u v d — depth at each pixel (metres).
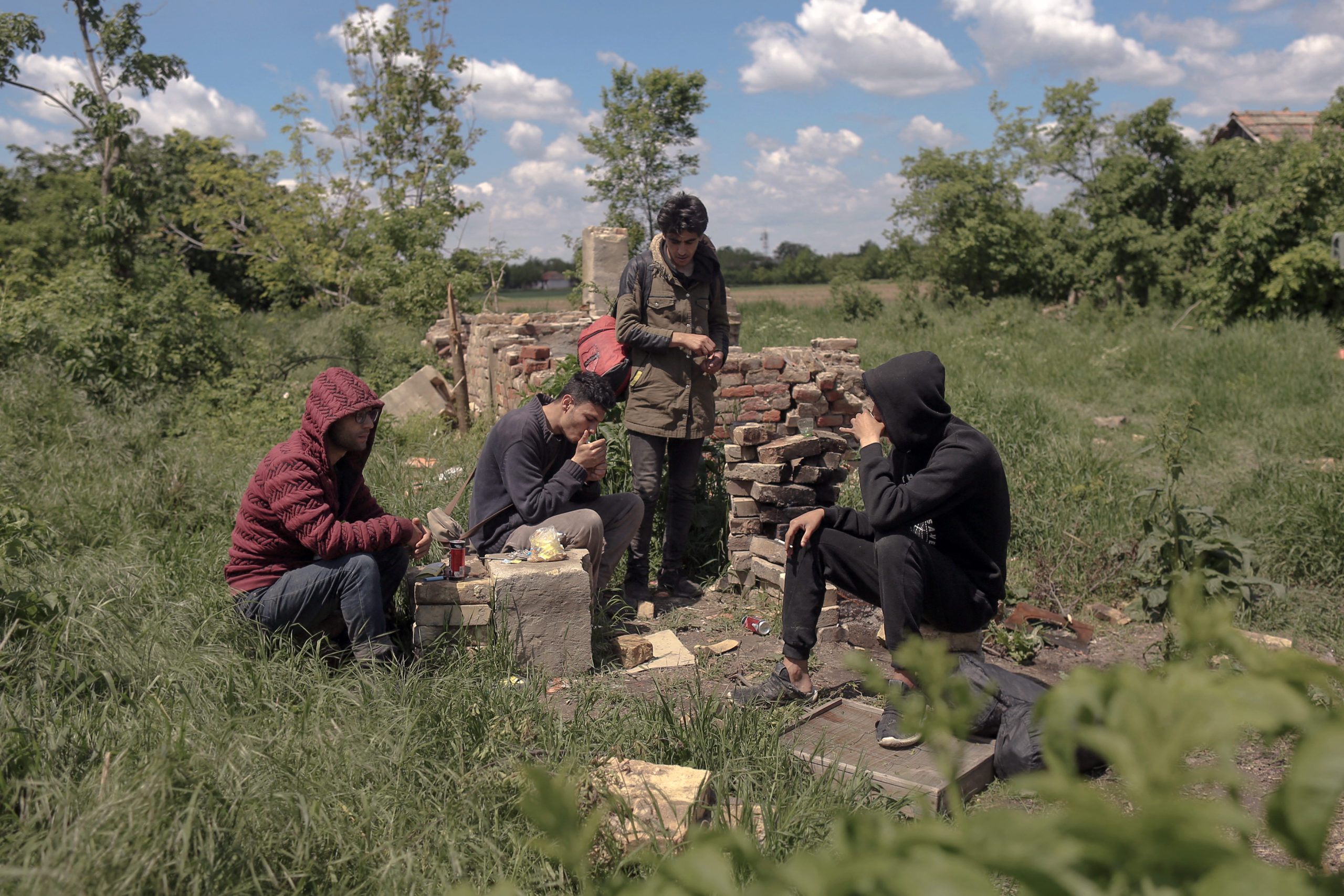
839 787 2.80
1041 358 13.09
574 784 2.37
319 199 24.72
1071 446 6.96
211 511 5.46
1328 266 14.27
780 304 25.58
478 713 3.00
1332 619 4.47
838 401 6.81
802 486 4.75
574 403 4.26
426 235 23.08
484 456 4.39
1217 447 7.86
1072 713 0.47
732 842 0.54
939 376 3.38
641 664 4.07
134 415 7.97
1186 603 0.52
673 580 5.06
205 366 10.42
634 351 4.98
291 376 11.25
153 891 1.94
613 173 25.11
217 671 3.12
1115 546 5.11
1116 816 0.40
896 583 3.29
